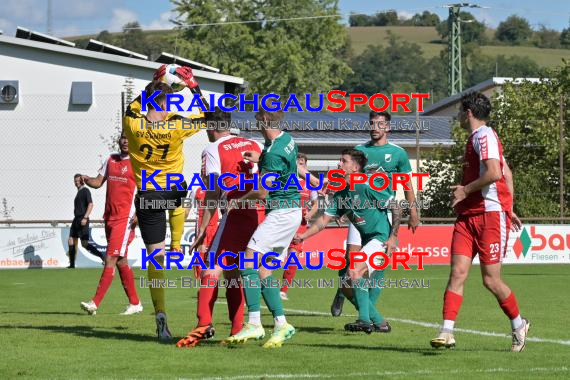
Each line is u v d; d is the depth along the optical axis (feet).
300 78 250.57
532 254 110.83
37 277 88.63
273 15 263.90
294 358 33.17
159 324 38.22
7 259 102.78
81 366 31.12
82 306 51.80
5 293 70.44
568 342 38.96
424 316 52.08
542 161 113.19
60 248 104.17
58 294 69.56
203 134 120.88
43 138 129.08
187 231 104.01
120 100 125.29
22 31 146.41
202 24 249.14
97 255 104.01
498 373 29.91
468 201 34.96
